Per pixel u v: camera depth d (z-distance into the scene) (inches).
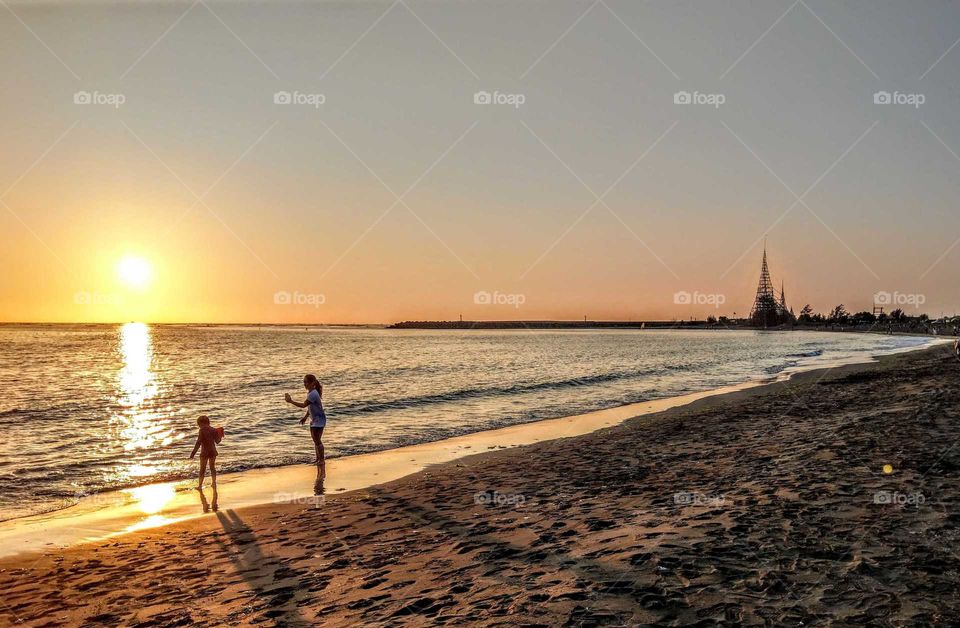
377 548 309.7
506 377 1556.3
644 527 295.6
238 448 666.2
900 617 182.7
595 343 4948.3
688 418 750.5
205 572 292.5
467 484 457.4
